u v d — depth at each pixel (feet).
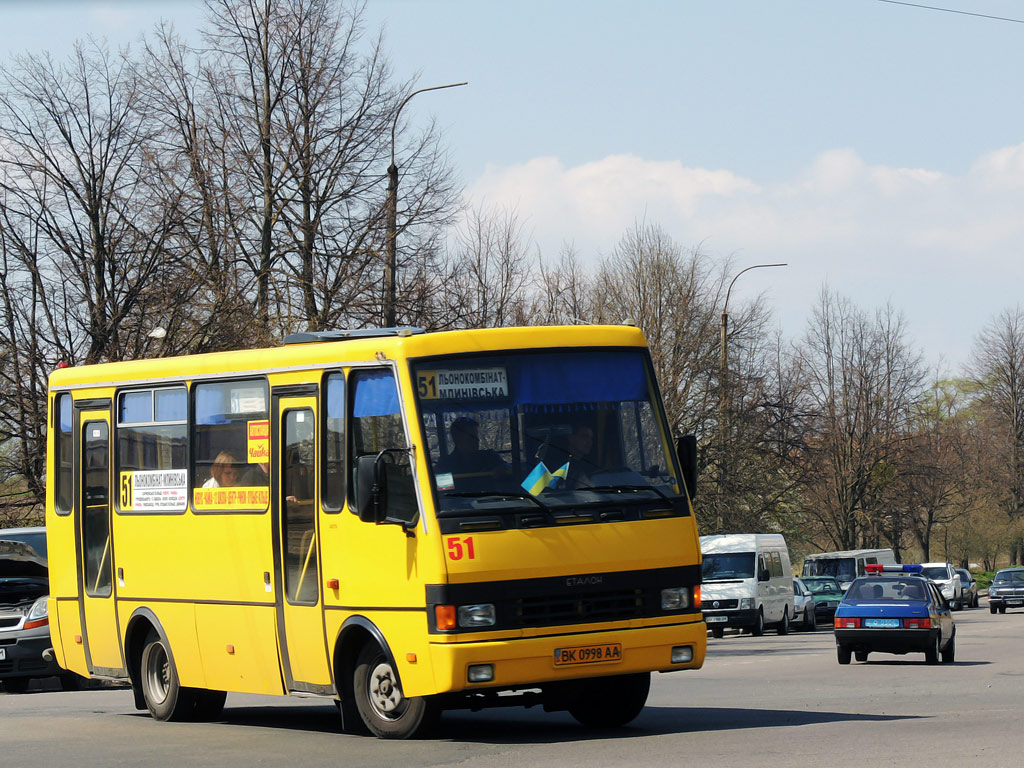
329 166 137.49
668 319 195.31
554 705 48.55
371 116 139.74
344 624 45.55
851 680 82.33
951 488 344.08
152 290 125.59
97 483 58.59
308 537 47.50
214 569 51.83
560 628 42.75
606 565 43.57
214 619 51.80
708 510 191.42
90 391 59.26
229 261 130.52
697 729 47.50
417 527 42.86
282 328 126.41
